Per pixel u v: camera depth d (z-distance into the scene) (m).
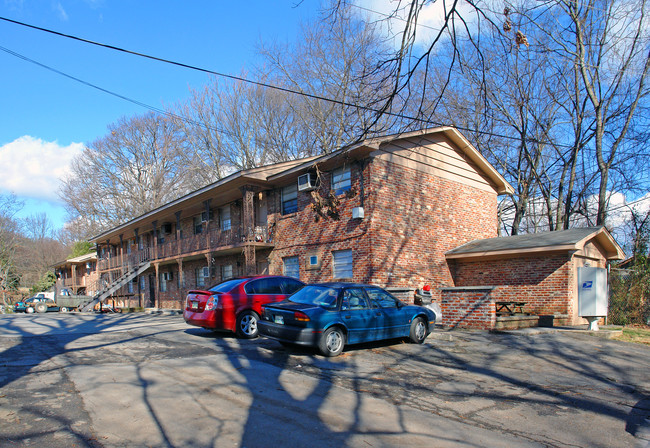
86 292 43.94
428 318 10.34
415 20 6.49
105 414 5.01
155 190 44.47
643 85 19.95
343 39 20.33
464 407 5.73
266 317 9.08
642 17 19.55
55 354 8.46
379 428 4.83
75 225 55.28
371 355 8.74
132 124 44.97
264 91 32.97
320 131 29.30
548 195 24.75
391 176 16.03
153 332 11.78
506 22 6.77
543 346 10.07
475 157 19.83
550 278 15.25
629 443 4.80
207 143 35.72
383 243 15.34
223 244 20.58
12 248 52.47
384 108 7.27
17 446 4.10
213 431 4.58
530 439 4.76
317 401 5.68
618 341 11.22
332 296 9.00
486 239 18.94
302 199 18.03
